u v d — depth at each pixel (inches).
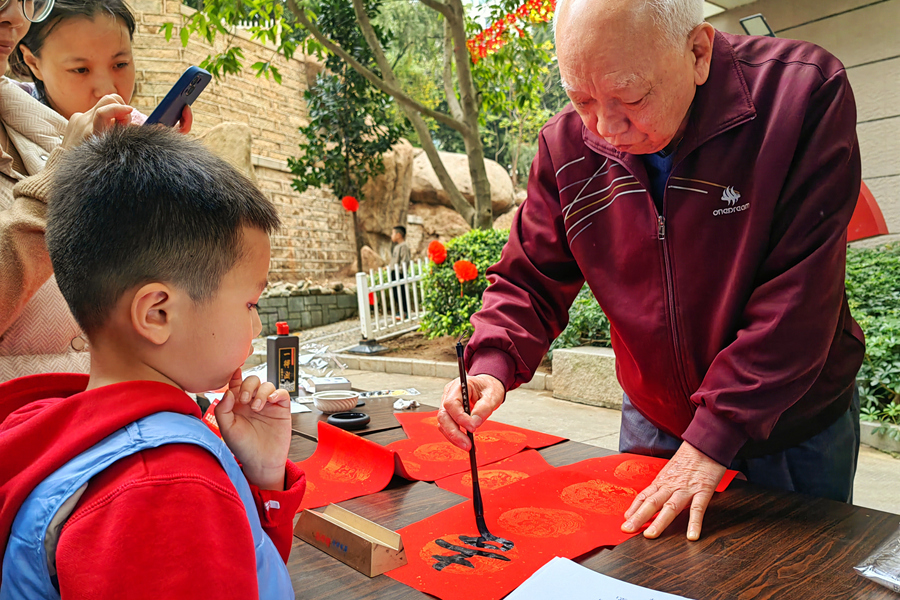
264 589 24.6
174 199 22.5
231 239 23.7
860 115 213.5
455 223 517.3
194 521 19.3
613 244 55.8
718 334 50.6
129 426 21.4
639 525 39.3
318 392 82.6
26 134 51.6
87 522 18.9
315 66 444.1
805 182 46.1
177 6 355.6
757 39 52.3
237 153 132.6
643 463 52.9
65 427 21.7
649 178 53.9
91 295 22.9
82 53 53.5
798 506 42.4
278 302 365.1
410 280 337.1
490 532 39.4
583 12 43.3
